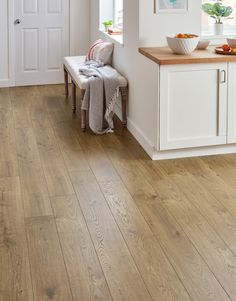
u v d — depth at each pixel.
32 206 4.82
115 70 6.97
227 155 5.92
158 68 5.50
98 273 3.91
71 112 7.39
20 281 3.84
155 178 5.35
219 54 5.73
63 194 5.03
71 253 4.14
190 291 3.73
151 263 4.02
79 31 8.80
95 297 3.69
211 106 5.73
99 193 5.05
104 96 6.56
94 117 6.51
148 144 5.92
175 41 5.64
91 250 4.18
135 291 3.74
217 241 4.28
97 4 8.09
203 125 5.76
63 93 8.34
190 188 5.14
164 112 5.63
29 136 6.48
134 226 4.50
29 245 4.24
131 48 6.38
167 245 4.23
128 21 6.44
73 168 5.59
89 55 7.44
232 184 5.21
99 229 4.45
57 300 3.66
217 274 3.89
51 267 3.98
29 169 5.56
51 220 4.59
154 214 4.68
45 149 6.09
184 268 3.96
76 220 4.59
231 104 5.77
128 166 5.64
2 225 4.52
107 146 6.18
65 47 8.80
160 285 3.79
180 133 5.73
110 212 4.71
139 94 6.20
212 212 4.71
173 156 5.84
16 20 8.48
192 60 5.51
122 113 6.71
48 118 7.13
